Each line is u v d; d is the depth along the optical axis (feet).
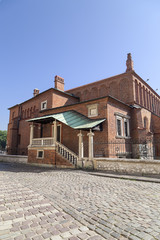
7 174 33.91
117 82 73.72
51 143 48.88
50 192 19.53
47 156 48.78
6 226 11.26
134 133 61.77
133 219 12.20
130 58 74.02
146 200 16.62
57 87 76.69
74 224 11.59
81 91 85.71
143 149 58.39
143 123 64.75
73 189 20.92
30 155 54.95
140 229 10.71
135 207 14.65
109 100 51.42
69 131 57.62
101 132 49.37
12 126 92.12
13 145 90.68
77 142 54.54
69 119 49.88
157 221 11.88
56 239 9.68
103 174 31.68
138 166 31.60
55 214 13.28
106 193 19.12
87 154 51.24
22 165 53.62
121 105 57.82
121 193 19.16
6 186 22.61
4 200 16.61
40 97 78.02
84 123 48.08
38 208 14.52
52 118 52.42
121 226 11.13
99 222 11.76
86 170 37.99
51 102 70.49
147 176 29.58
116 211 13.74
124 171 33.42
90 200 16.58
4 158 71.20
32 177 29.94
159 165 28.99
